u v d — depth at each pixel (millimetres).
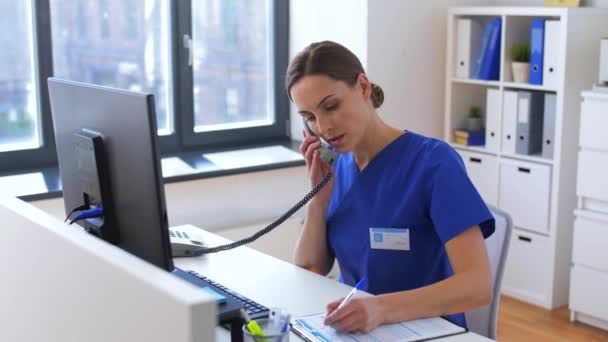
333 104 1825
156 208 1506
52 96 1825
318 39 4223
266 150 4184
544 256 3930
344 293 1958
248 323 1444
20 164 3631
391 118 4211
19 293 1354
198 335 916
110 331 1064
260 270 2152
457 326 1699
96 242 1135
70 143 1751
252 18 4246
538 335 3602
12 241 1362
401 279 1995
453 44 4207
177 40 3979
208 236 2500
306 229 2176
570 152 3826
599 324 3703
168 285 959
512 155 4012
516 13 3877
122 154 1560
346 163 2111
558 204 3834
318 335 1642
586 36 3758
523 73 3949
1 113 3594
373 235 1994
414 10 4188
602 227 3576
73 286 1154
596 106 3508
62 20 3672
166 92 4043
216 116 4227
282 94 4398
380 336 1636
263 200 3928
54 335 1235
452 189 1862
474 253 1799
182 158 3939
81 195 1744
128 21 3863
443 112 4445
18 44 3578
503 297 4113
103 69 3830
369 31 4020
